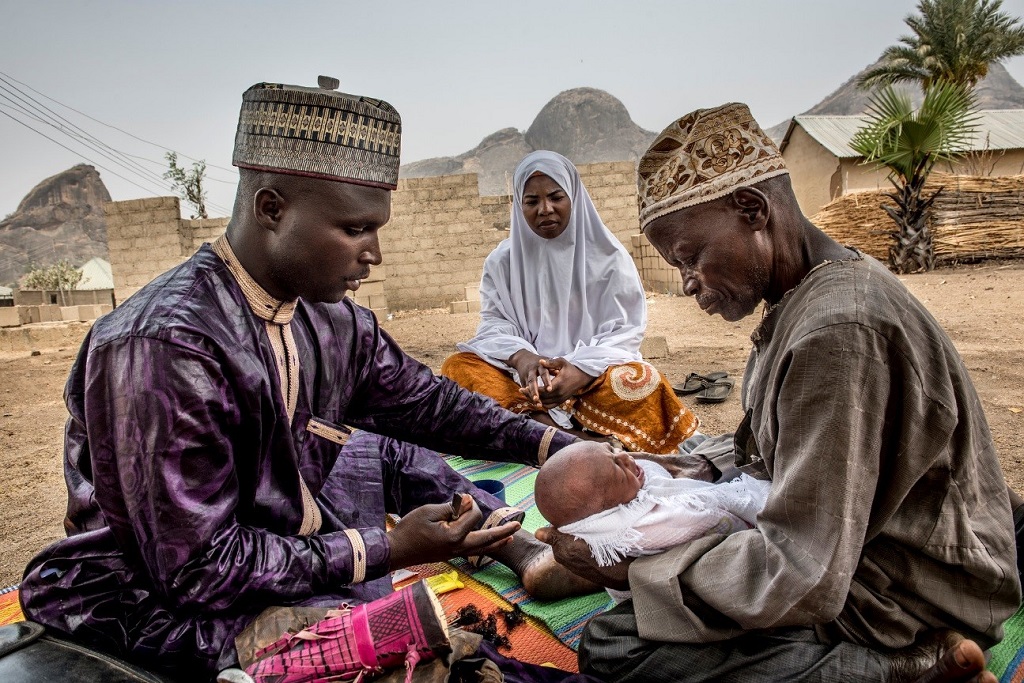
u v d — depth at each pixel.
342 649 1.75
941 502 1.71
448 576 2.85
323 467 2.18
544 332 4.41
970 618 1.79
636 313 4.33
